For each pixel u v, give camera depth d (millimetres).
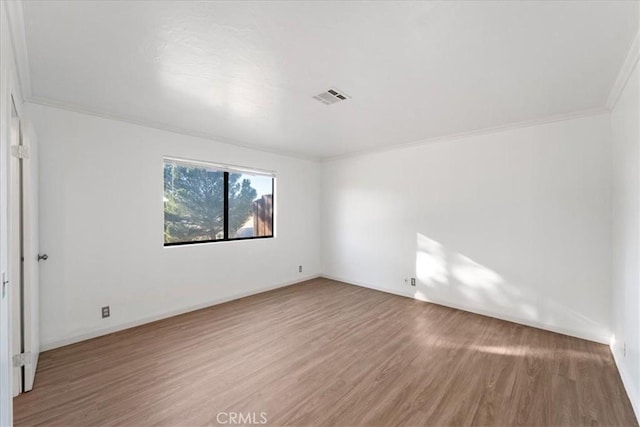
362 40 1743
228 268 4133
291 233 5043
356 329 3146
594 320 2855
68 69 2092
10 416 1460
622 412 1860
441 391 2066
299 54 1902
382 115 3049
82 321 2865
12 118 1998
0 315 1212
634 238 1991
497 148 3471
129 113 3010
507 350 2672
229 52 1883
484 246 3570
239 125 3418
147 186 3330
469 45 1793
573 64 2012
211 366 2389
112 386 2109
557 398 1992
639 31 1641
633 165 2021
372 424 1752
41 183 2639
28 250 2062
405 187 4336
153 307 3367
